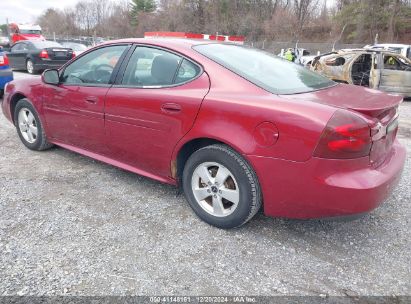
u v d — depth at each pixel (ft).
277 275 8.74
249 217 9.95
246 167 9.53
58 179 13.51
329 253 9.63
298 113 8.70
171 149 10.91
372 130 8.63
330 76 37.52
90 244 9.65
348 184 8.49
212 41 12.29
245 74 10.24
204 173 10.48
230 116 9.56
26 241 9.67
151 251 9.45
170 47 11.34
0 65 25.58
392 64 35.78
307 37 148.25
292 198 9.12
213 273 8.73
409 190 13.26
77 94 13.29
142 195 12.45
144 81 11.59
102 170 14.43
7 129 19.84
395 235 10.53
